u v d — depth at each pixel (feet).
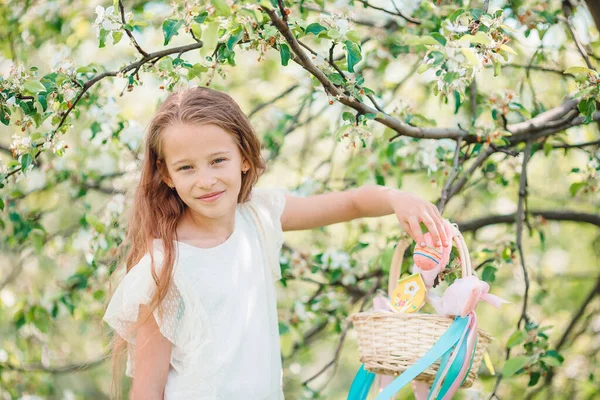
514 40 11.12
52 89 7.57
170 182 6.98
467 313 6.87
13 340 14.06
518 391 15.26
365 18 13.70
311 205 7.87
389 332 6.98
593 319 16.07
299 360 16.14
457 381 6.81
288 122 13.00
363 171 11.60
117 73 7.53
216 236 7.10
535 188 17.12
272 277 7.48
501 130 9.26
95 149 12.24
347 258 11.58
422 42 7.36
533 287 16.29
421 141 10.43
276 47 7.22
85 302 12.56
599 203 16.20
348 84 7.50
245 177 7.32
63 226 14.34
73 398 14.58
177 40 15.34
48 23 12.75
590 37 12.01
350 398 7.66
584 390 14.94
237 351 6.84
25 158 7.77
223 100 6.92
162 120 6.73
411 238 7.74
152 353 6.81
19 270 13.78
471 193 14.89
